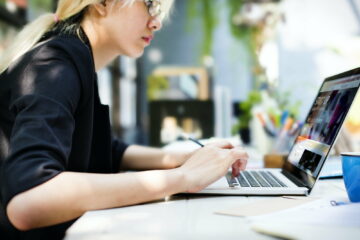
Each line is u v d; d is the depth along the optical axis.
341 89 0.90
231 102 2.56
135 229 0.54
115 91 6.00
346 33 3.82
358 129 1.64
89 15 0.96
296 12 3.97
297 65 3.92
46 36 0.90
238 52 6.71
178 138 2.48
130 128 7.22
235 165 1.00
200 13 6.99
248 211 0.64
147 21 0.96
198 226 0.56
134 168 1.22
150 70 7.48
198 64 7.13
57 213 0.61
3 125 0.77
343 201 0.72
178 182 0.73
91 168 0.99
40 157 0.62
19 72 0.76
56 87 0.72
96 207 0.65
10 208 0.59
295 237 0.47
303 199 0.75
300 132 1.11
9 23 2.75
